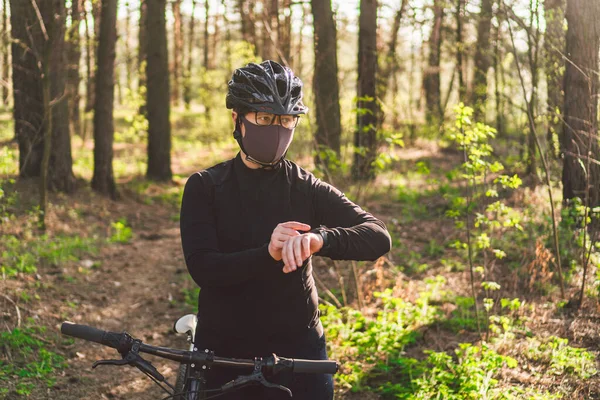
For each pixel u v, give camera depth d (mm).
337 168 8461
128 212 12109
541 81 10719
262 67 2455
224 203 2521
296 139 10594
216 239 2473
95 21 14414
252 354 2514
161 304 7371
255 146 2447
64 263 8188
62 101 11930
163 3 15625
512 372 4965
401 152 17594
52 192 11844
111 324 6742
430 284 7059
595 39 7590
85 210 11336
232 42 23812
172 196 14031
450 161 16219
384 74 15625
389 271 7676
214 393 2539
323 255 2312
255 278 2455
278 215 2551
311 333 2574
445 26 20203
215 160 20312
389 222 10008
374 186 12203
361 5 13516
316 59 9984
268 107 2385
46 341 6008
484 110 15062
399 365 5262
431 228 9578
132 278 8148
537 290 6574
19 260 7797
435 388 4777
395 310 6352
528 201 9406
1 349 5613
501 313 6188
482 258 7742
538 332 5648
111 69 12945
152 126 15820
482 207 7645
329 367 2330
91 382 5426
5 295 6594
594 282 6203
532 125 6543
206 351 2352
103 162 12930
